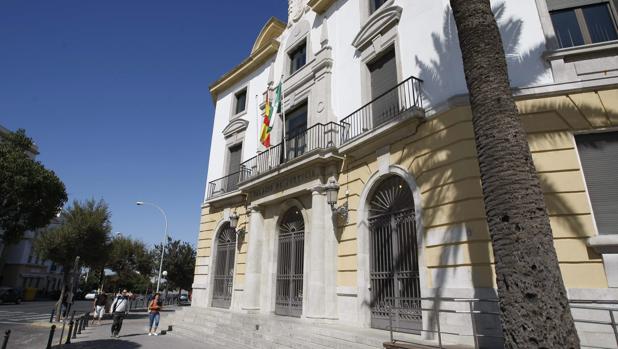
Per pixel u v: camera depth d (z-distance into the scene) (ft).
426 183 27.43
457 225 24.39
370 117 35.40
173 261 134.41
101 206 75.87
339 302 32.96
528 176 14.11
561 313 12.29
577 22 26.37
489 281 21.99
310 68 45.16
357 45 38.75
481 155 15.26
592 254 20.90
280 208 43.60
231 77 62.85
